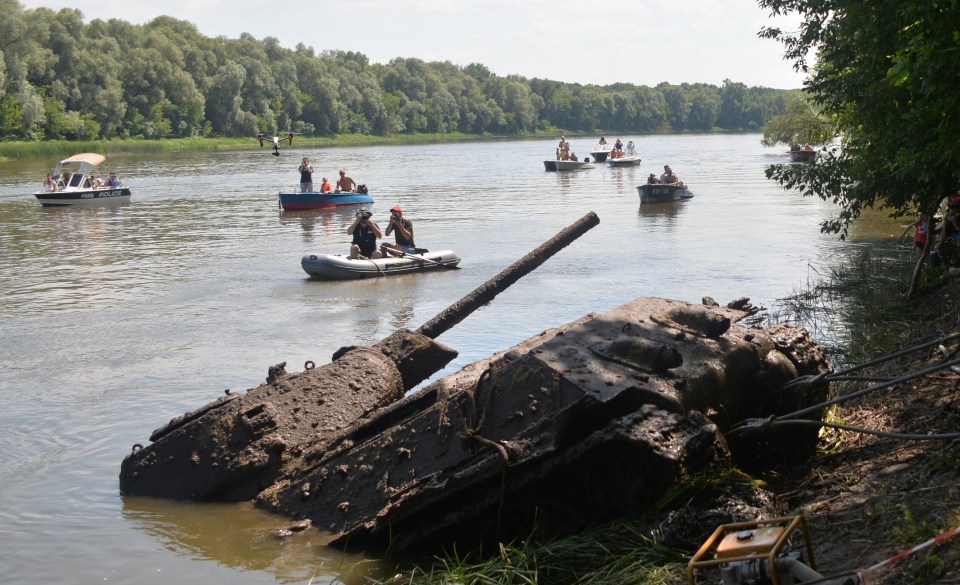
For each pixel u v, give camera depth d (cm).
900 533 539
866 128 1312
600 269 2009
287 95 12481
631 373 655
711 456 628
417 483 661
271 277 2034
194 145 10475
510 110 16862
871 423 808
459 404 684
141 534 714
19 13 9062
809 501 651
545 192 4231
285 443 778
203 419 799
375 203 3741
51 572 657
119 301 1766
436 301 1734
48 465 877
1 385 1171
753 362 734
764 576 416
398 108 14812
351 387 845
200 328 1512
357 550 671
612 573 561
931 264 1496
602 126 18800
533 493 636
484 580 580
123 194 4094
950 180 1234
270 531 704
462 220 3064
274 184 4928
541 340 819
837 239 2362
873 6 1186
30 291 1881
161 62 10538
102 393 1129
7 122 8612
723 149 9800
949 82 945
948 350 947
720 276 1878
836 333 1275
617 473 620
